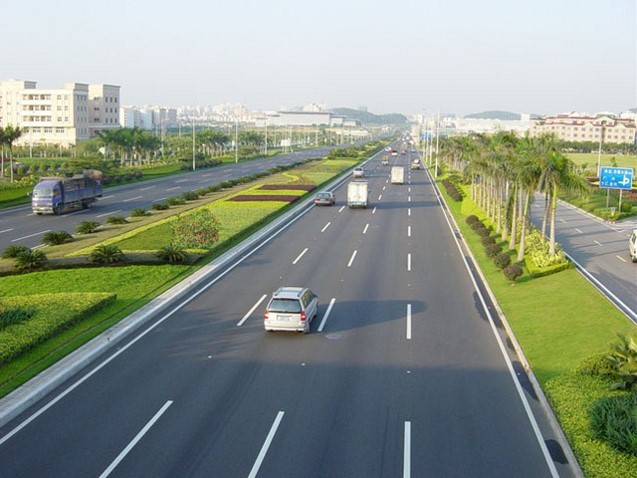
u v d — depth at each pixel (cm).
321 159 15775
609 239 5422
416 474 1566
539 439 1762
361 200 6981
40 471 1561
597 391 2025
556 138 4150
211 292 3388
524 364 2361
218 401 1992
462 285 3603
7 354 2219
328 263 4150
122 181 9562
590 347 2461
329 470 1578
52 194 6169
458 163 11312
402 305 3169
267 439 1739
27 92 17662
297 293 2736
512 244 4581
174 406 1952
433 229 5659
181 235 4316
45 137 17825
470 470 1591
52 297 2981
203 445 1700
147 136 13338
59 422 1836
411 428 1819
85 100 18425
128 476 1541
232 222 5556
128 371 2250
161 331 2719
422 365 2341
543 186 4038
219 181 10069
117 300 3105
